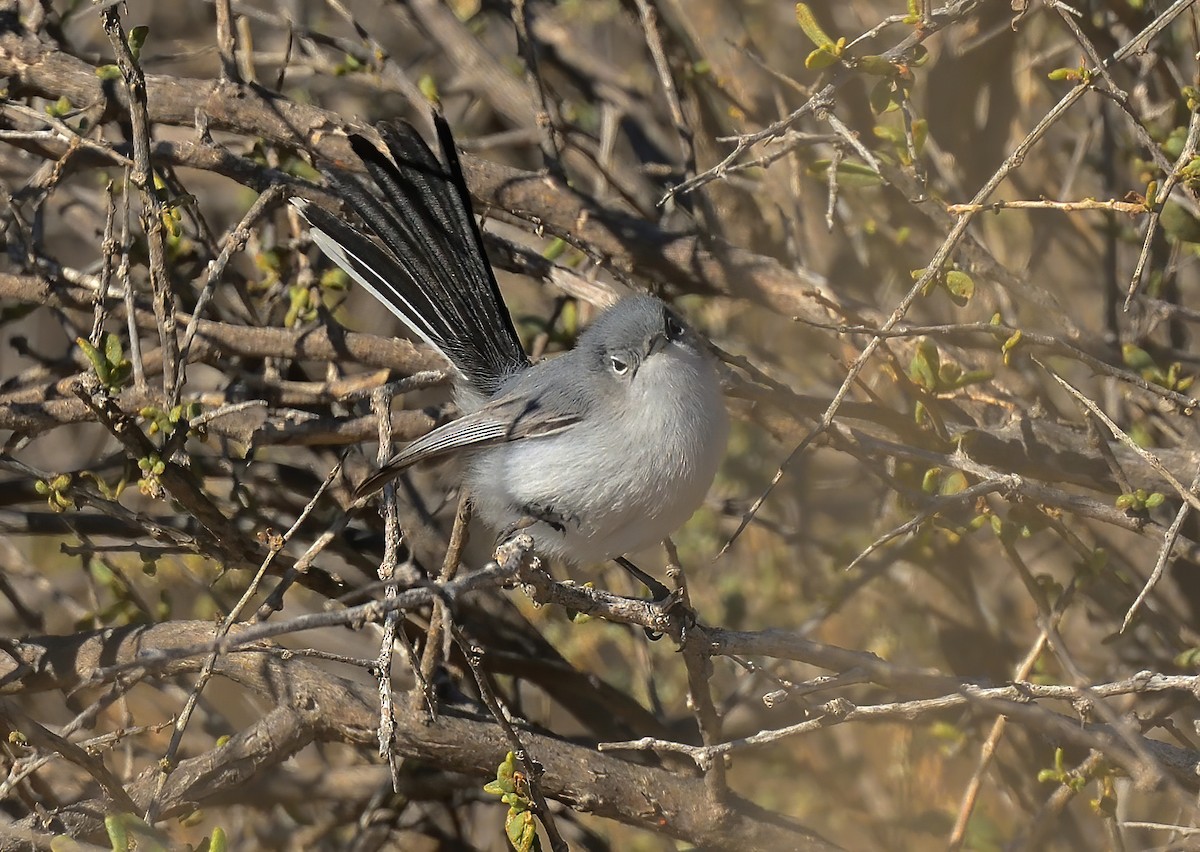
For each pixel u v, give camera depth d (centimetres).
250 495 1009
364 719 882
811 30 791
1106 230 1095
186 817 860
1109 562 1049
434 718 810
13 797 925
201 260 1076
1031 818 962
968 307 1051
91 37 1377
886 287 1168
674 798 895
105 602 1258
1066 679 1028
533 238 1273
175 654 486
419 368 1019
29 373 1048
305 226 1046
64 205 1224
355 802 1060
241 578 1109
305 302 1024
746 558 1284
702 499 862
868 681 749
